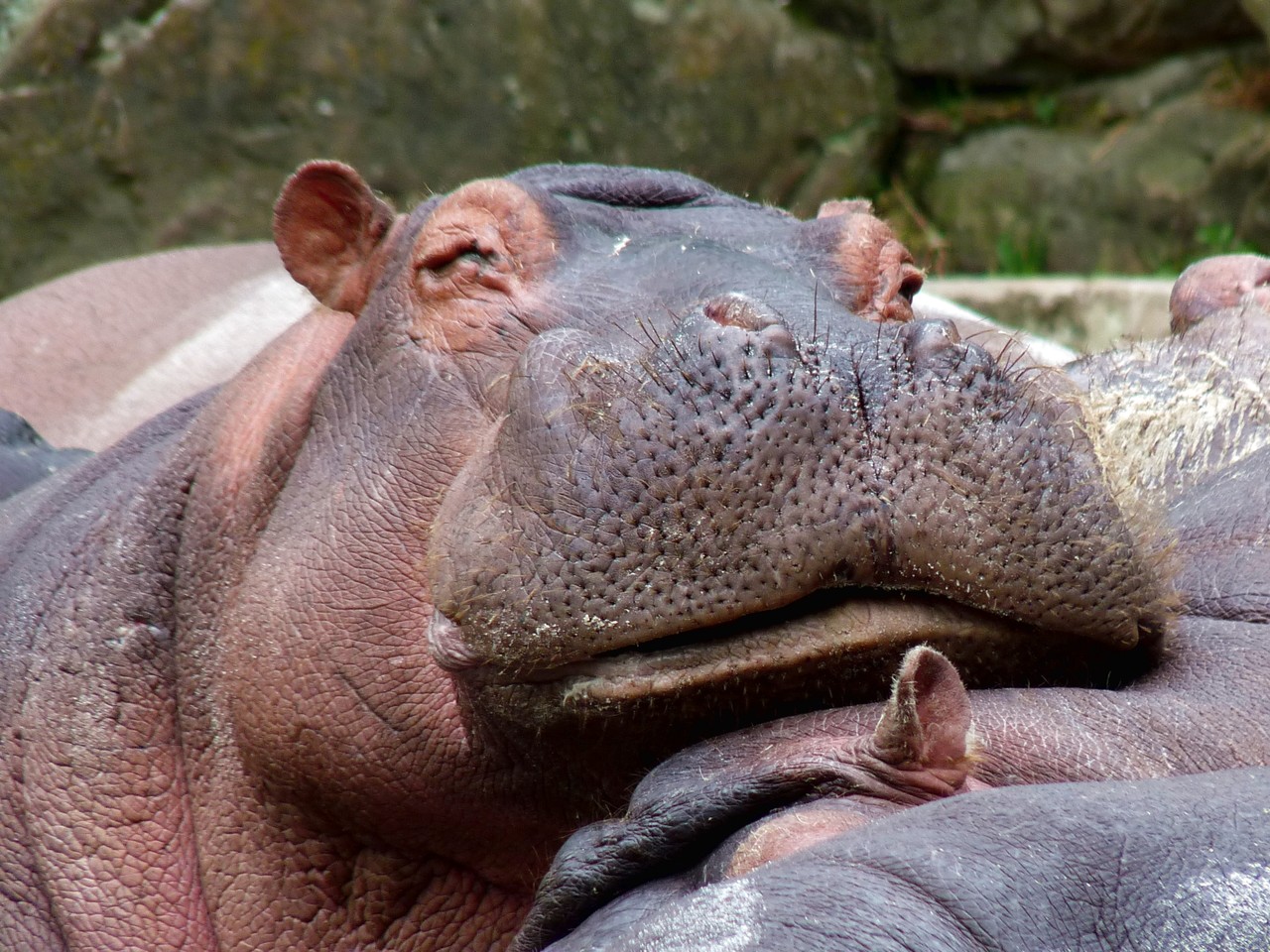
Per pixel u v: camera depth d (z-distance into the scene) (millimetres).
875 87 46875
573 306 12383
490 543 10477
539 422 10430
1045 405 10484
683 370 10016
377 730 12438
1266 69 44250
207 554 14047
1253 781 9141
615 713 10422
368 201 13953
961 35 46688
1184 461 16422
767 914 8148
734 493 9758
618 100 45031
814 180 46344
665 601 9883
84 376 29219
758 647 10039
